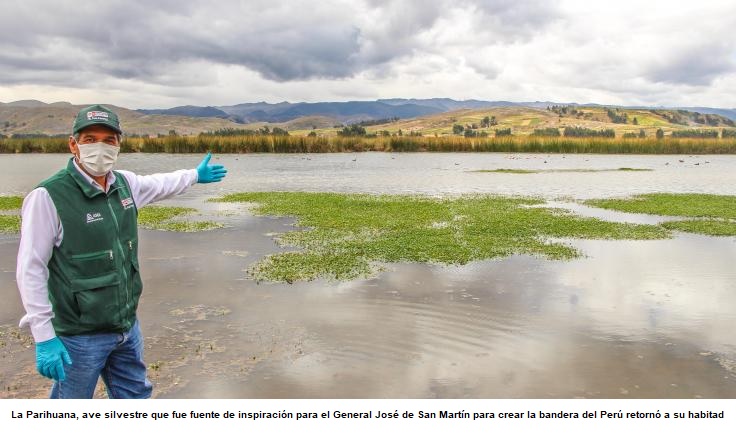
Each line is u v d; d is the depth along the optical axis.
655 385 7.60
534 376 7.88
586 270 14.62
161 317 10.49
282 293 12.20
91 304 4.61
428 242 18.08
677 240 19.38
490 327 9.97
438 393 7.30
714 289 12.74
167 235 19.77
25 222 4.40
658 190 38.66
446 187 40.22
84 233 4.57
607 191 37.62
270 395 7.22
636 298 11.96
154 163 63.09
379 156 83.38
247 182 43.78
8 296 11.89
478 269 14.63
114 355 5.07
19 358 8.52
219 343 9.13
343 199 31.14
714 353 8.79
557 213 26.05
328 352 8.73
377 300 11.67
